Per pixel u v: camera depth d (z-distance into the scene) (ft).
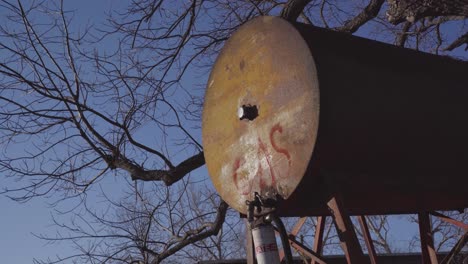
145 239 41.06
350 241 16.78
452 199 22.41
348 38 19.17
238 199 19.47
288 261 16.99
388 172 18.79
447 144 19.79
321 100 16.78
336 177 17.62
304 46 17.53
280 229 17.26
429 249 24.02
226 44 20.85
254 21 19.69
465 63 22.31
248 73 19.58
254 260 19.53
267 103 18.56
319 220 22.27
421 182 19.79
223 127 20.47
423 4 30.66
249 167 19.04
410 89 19.26
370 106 17.79
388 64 19.33
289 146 17.49
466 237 23.89
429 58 21.17
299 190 17.33
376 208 22.12
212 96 21.26
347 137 17.20
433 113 19.51
